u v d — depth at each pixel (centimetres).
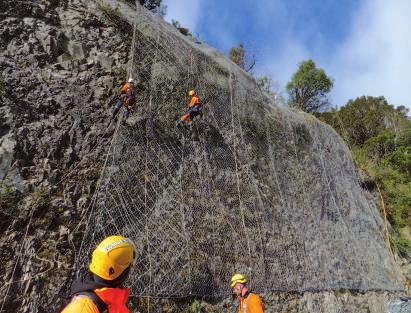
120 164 886
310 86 2698
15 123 798
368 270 1458
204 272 892
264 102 1600
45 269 670
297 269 1144
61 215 742
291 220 1257
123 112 942
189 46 1408
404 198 2088
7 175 725
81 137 877
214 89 1351
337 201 1592
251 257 1028
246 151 1285
